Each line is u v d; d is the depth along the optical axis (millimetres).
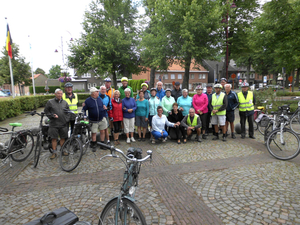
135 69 24750
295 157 4949
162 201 3188
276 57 15172
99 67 21125
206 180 3873
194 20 14469
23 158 5098
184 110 6852
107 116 6184
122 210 1982
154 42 16859
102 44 21203
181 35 14789
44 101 21234
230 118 6836
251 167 4434
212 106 6797
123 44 21453
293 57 13977
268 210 2873
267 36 13133
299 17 11859
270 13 13258
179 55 15477
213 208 2971
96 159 5121
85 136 5480
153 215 2828
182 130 6543
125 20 22797
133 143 6582
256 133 7703
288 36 13234
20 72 33938
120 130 7250
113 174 4215
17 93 45219
